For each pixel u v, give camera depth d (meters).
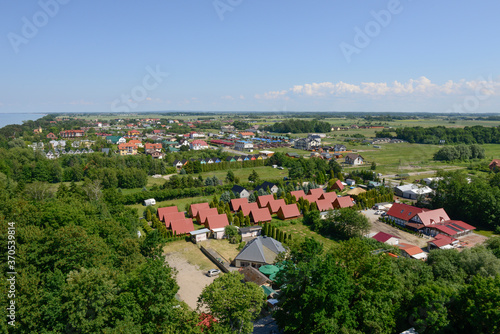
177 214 83.25
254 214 88.06
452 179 96.19
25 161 141.38
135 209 87.94
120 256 47.75
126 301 34.09
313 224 86.12
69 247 40.50
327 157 187.25
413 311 38.53
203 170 155.00
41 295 34.38
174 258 67.00
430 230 79.44
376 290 37.59
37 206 56.47
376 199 104.12
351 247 41.81
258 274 55.34
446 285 41.66
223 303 34.03
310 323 35.28
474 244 72.31
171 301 36.84
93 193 89.12
